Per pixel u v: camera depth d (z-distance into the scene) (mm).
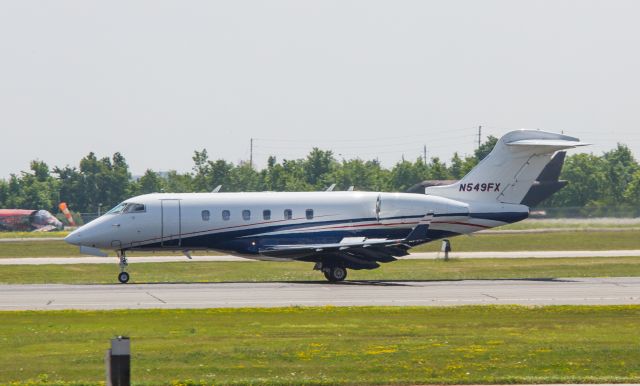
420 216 167250
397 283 155375
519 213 171500
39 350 84938
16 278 178875
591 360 79125
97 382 70000
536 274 179750
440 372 74250
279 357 80500
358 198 167250
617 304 121438
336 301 125250
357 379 71688
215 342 89062
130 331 96562
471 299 127750
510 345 86688
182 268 199500
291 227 164625
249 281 167125
